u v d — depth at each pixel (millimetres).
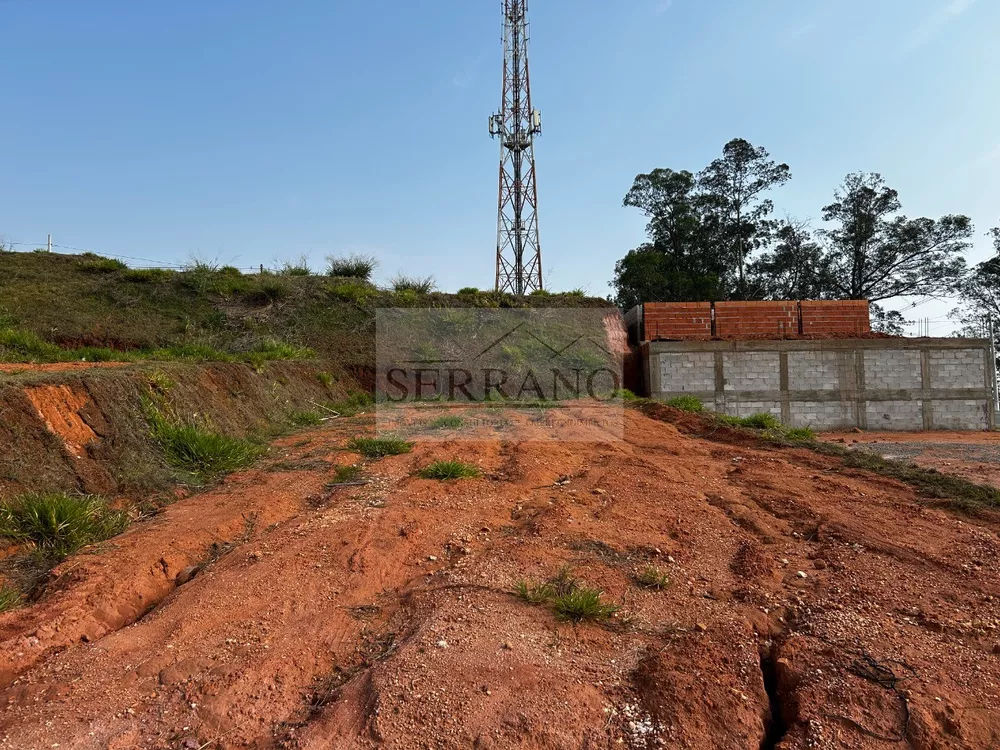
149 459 6168
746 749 2656
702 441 10031
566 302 21109
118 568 4215
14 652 3270
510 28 31500
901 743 2633
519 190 30438
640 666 3174
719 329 21500
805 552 4809
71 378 6141
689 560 4594
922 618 3621
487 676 3031
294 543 4746
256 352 13203
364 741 2631
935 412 19234
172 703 2896
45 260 16641
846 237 37875
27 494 4754
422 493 6086
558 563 4422
